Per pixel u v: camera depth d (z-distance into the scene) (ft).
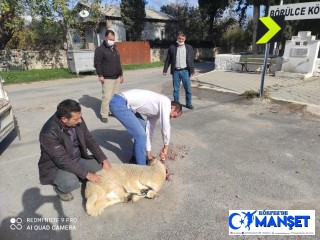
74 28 50.80
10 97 29.04
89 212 9.71
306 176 12.27
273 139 16.26
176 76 21.95
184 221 9.61
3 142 16.31
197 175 12.44
